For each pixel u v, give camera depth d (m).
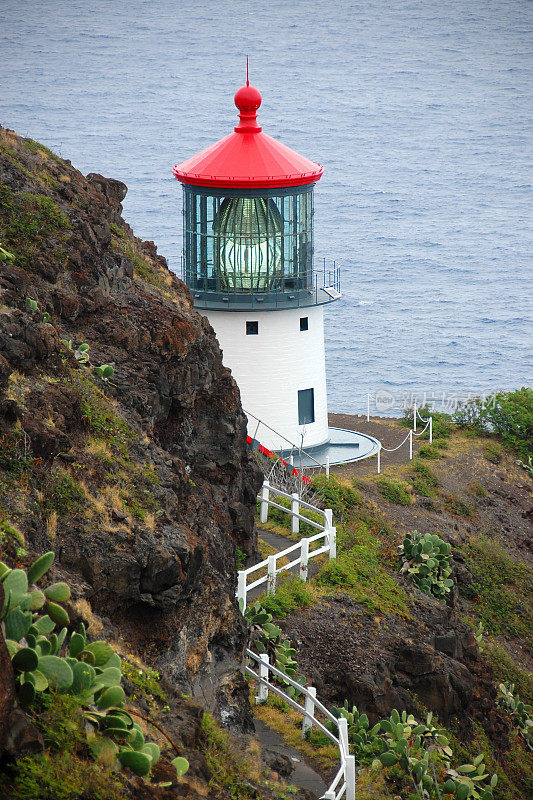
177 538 44.28
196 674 46.31
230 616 50.06
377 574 74.12
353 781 47.91
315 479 85.94
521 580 90.56
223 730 45.12
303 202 98.69
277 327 98.31
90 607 39.44
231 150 97.38
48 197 60.59
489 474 101.56
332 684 62.34
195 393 63.53
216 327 98.25
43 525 39.88
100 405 49.12
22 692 30.55
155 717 37.78
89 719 32.12
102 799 29.84
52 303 54.38
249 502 72.44
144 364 56.75
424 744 61.12
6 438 40.97
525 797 69.56
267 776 43.84
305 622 64.94
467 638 75.62
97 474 44.84
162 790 32.56
